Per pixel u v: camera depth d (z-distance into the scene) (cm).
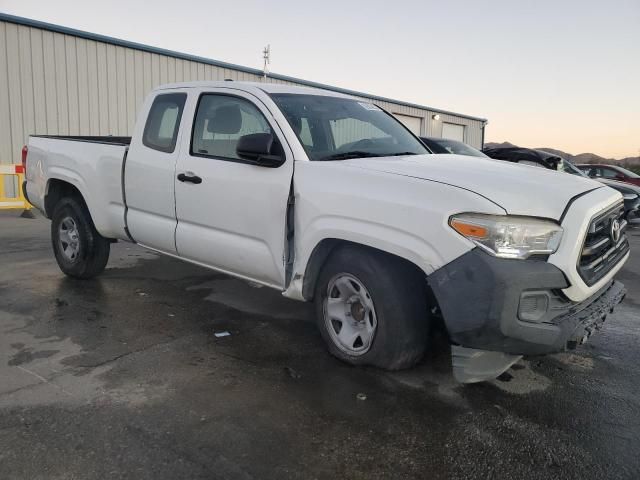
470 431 295
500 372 321
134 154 488
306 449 273
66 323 444
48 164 573
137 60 1576
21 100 1338
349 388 340
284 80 2086
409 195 316
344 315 370
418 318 340
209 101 445
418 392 338
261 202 387
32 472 248
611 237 343
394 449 276
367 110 480
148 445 271
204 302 511
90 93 1475
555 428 300
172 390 332
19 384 333
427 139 1063
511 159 1220
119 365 366
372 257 341
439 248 300
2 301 499
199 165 430
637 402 334
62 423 289
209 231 431
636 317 518
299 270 372
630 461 271
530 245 288
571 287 296
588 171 1836
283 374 358
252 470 254
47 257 695
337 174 351
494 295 283
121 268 638
